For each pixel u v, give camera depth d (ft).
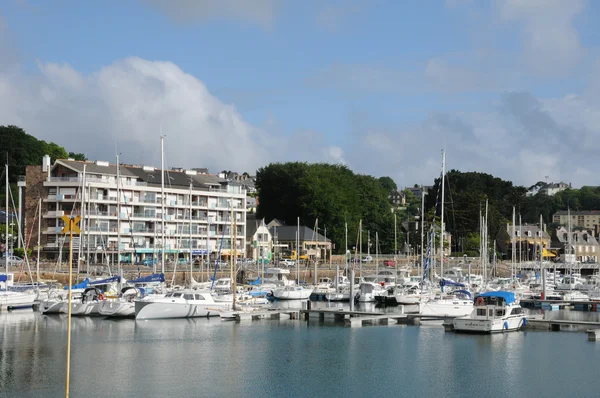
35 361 192.03
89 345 217.15
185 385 169.89
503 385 174.81
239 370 187.01
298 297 404.77
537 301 370.53
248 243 625.41
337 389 169.58
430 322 279.90
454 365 196.54
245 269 484.33
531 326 266.16
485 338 240.32
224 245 577.43
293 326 266.57
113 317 277.64
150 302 270.05
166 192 545.85
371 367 193.06
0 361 191.72
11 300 301.02
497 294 254.47
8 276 316.40
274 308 304.91
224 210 583.99
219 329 254.47
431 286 336.49
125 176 530.27
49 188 508.12
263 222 640.58
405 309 337.31
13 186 645.92
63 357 198.29
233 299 290.15
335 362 199.21
